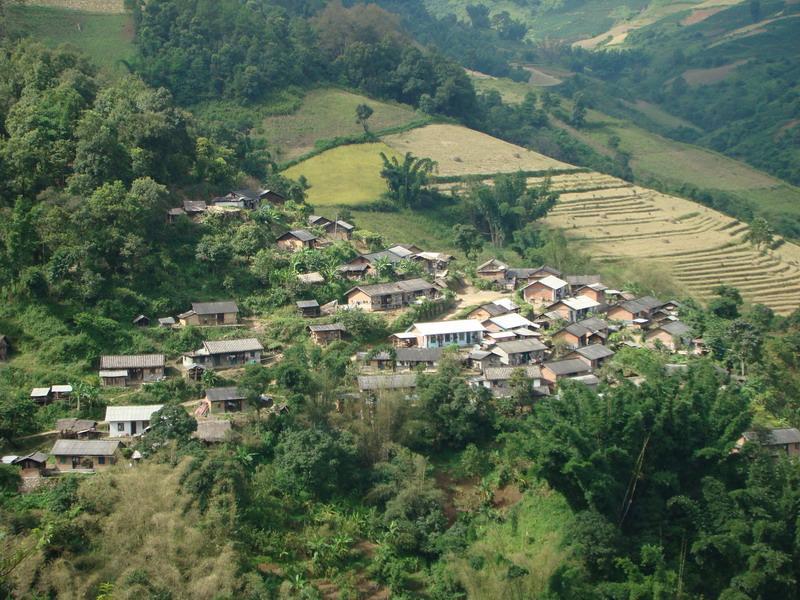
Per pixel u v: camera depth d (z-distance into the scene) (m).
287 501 80.00
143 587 62.88
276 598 68.31
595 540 75.12
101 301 104.19
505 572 71.56
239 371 100.81
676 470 82.12
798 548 74.06
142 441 82.25
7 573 62.25
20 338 98.44
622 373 103.00
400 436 89.56
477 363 106.12
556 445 78.94
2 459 81.00
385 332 113.06
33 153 117.25
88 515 69.06
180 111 160.62
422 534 79.25
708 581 75.31
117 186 115.69
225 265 119.88
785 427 96.88
